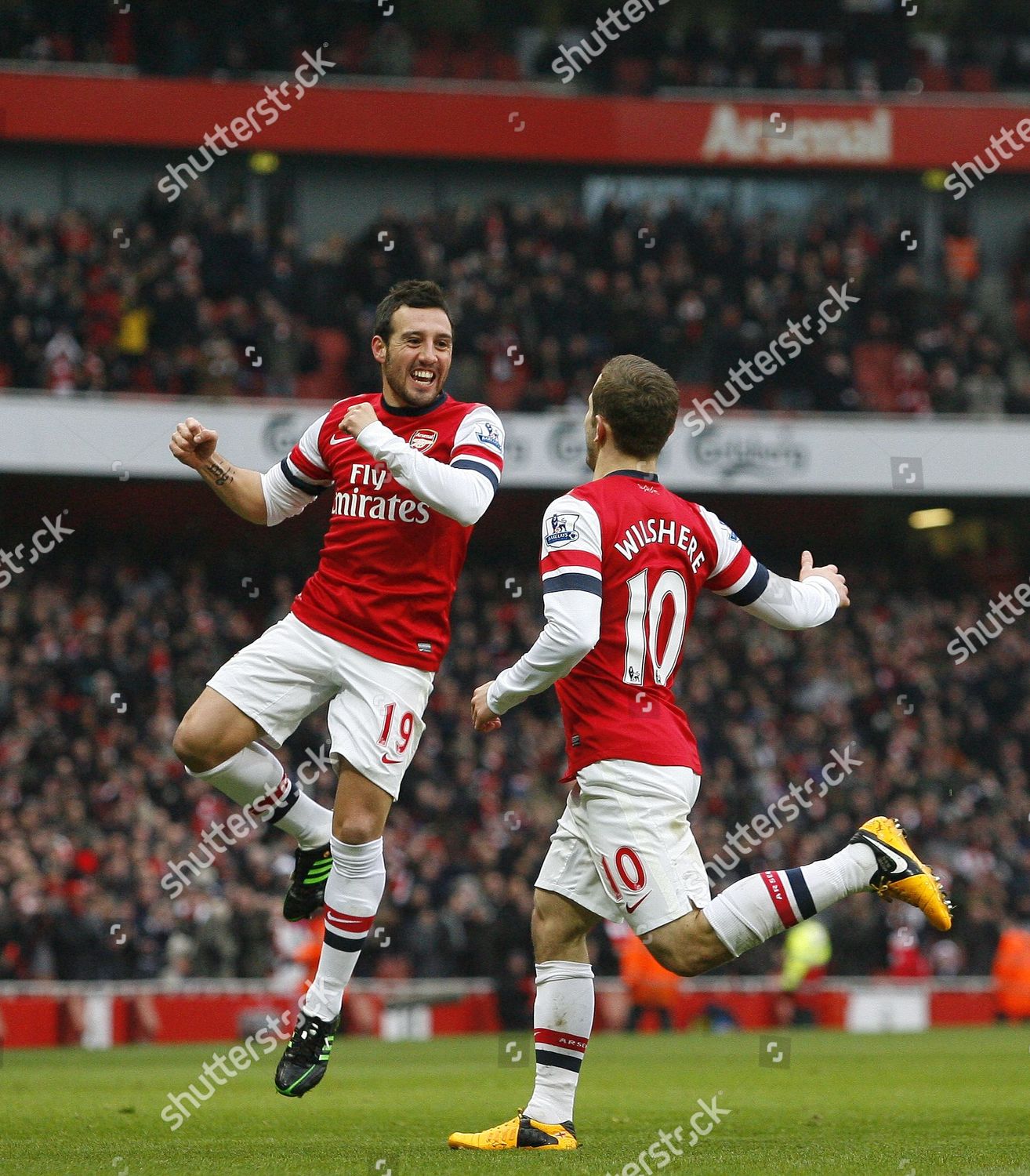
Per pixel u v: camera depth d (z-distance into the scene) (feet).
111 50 104.27
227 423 91.71
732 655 98.12
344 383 103.50
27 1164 20.56
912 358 105.09
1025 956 77.15
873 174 117.08
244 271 100.37
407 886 76.23
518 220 105.60
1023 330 114.11
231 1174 19.20
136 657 89.25
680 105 108.17
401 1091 37.83
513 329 100.48
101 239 97.86
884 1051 54.39
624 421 22.12
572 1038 22.38
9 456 89.04
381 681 23.65
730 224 112.98
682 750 21.53
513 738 90.53
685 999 74.49
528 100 106.93
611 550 21.52
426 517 23.59
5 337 94.38
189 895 72.18
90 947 69.05
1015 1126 27.45
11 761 81.20
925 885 20.49
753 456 96.48
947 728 98.12
